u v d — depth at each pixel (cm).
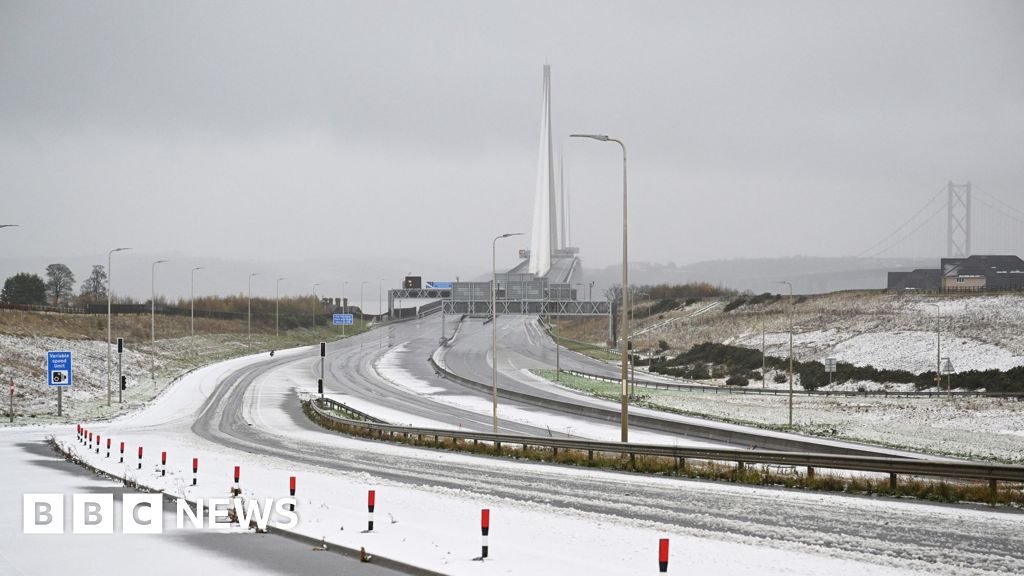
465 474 3831
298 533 2325
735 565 1923
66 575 1917
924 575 1833
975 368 10888
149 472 3856
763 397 10369
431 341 17612
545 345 16862
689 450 3831
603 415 7925
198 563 2025
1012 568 1888
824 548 2098
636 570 1878
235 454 4900
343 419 7156
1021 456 5959
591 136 4294
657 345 15975
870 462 3138
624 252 4294
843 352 12656
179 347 14788
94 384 10262
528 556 2025
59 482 3575
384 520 2553
